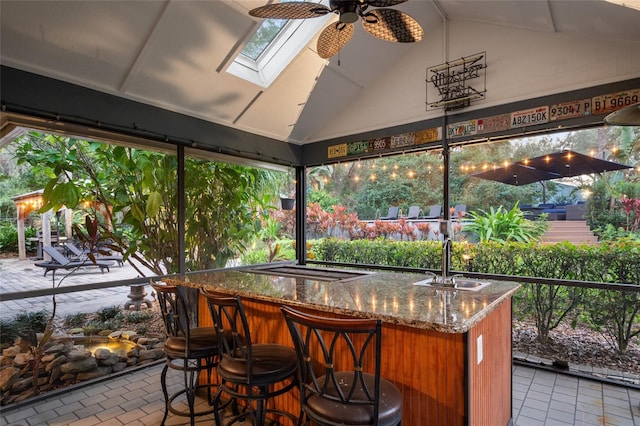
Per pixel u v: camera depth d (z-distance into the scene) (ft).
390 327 6.11
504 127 12.09
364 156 15.47
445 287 7.54
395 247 15.48
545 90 11.30
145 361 11.48
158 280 11.60
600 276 10.77
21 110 9.00
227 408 8.59
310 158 17.26
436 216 14.44
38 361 9.41
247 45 12.13
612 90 10.19
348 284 7.97
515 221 12.58
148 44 9.91
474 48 12.73
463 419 5.37
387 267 14.96
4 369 8.91
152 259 12.67
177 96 11.93
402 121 14.46
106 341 10.89
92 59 9.68
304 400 5.20
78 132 10.29
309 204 18.01
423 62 13.92
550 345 11.48
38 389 9.27
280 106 14.39
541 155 12.12
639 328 10.11
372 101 15.26
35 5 8.05
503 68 12.12
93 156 11.34
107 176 11.69
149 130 11.63
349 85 14.90
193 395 7.59
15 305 9.39
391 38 8.69
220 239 15.25
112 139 11.07
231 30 10.50
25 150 9.76
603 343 10.65
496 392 6.72
